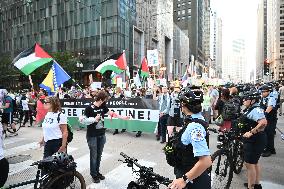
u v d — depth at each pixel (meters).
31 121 14.42
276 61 133.62
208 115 13.45
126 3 50.22
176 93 9.33
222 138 6.02
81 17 50.62
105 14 47.88
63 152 4.83
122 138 10.90
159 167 7.16
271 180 6.32
